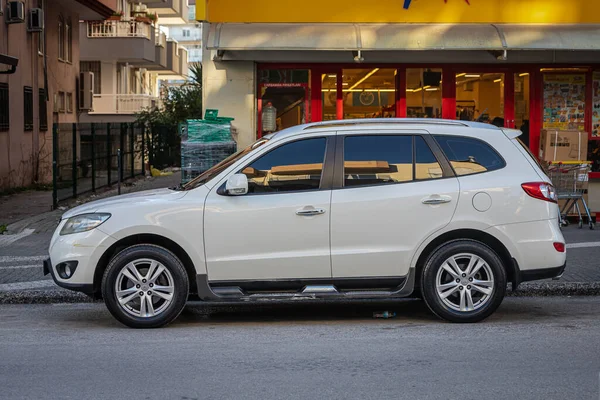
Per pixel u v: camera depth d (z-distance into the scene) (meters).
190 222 7.99
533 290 9.96
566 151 15.41
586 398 5.61
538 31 14.73
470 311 8.17
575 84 15.88
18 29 25.56
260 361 6.73
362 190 8.11
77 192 21.69
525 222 8.15
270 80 15.77
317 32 14.66
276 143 8.22
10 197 22.84
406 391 5.79
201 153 14.78
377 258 8.07
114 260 8.00
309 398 5.64
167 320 8.08
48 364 6.68
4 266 11.77
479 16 15.41
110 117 42.03
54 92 29.94
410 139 8.26
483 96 15.94
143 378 6.22
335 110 15.82
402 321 8.52
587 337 7.58
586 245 13.07
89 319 8.77
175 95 38.34
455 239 8.17
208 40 14.48
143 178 29.84
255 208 8.01
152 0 46.69
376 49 14.46
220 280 8.03
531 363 6.59
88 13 33.22
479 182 8.16
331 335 7.80
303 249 8.04
